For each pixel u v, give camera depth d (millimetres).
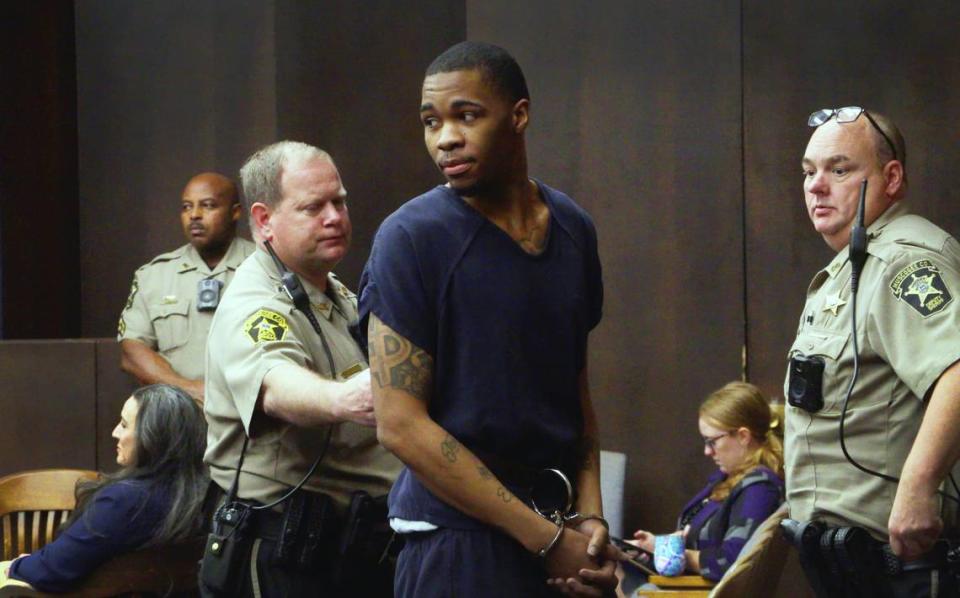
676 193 7289
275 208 3980
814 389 3725
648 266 7305
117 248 8484
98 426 6953
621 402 7316
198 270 7324
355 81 8219
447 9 8156
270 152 4020
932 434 3393
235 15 8312
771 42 7211
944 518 3621
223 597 3852
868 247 3730
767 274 7199
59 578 4727
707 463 7191
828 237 3908
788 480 3855
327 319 4031
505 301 2982
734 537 5605
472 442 2959
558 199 3160
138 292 7305
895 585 3537
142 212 8445
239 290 3977
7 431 6910
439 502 2982
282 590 3830
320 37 8234
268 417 3850
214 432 3990
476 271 2975
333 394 3508
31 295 8195
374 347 2957
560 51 7402
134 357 6977
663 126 7305
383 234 3008
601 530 3018
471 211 3018
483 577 2930
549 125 7414
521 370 2996
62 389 6961
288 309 3936
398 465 4023
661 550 5742
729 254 7227
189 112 8367
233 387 3805
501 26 7461
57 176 8352
